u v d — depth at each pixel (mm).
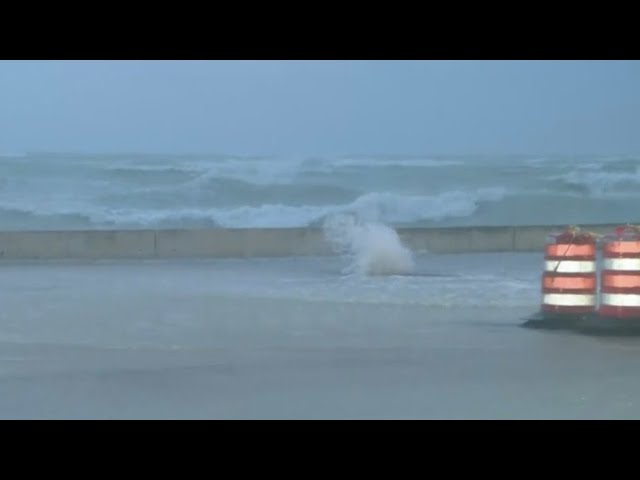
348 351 38469
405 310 49625
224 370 34719
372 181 158000
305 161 174875
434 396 30766
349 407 29266
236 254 77375
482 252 81375
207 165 167125
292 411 28844
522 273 66500
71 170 156250
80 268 69562
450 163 180500
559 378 33469
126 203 132875
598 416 28297
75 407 29250
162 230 76312
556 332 43000
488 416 28250
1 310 48875
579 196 143000
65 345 39500
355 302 52375
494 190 146375
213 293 55781
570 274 43844
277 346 39531
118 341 40469
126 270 68438
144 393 31172
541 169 172125
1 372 34250
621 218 125750
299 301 52688
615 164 181000
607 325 42562
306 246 78375
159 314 47906
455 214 127250
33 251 74500
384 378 33375
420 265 71562
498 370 34812
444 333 42750
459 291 56969
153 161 173625
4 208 123312
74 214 119438
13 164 159500
